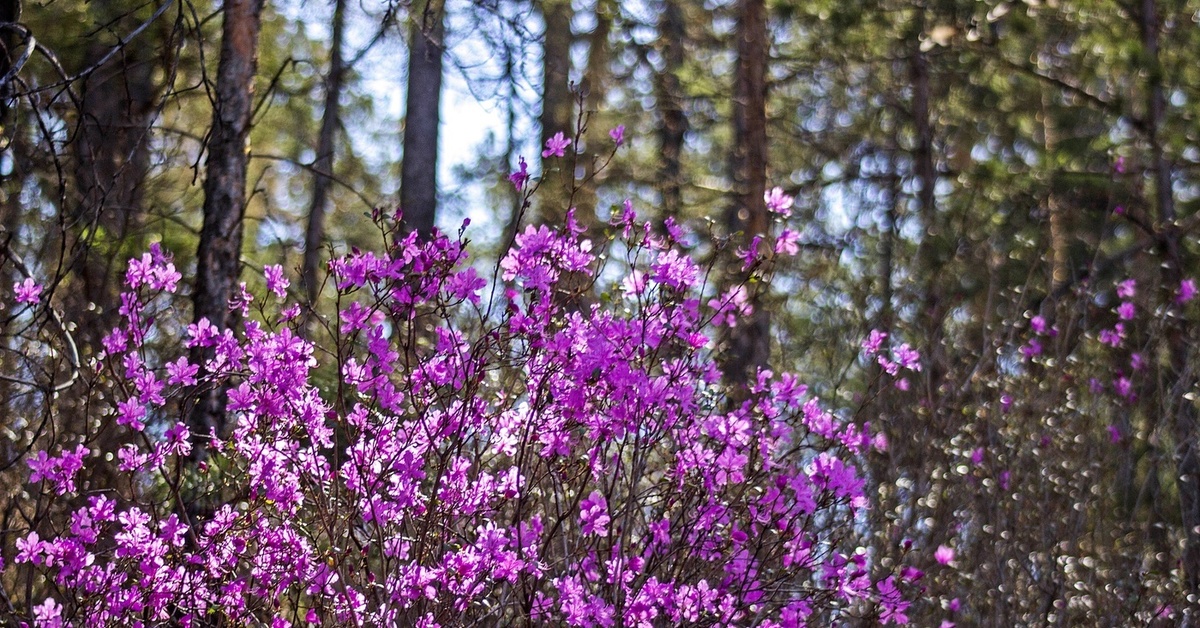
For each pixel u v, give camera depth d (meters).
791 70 13.12
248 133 6.30
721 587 4.46
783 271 10.55
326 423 4.86
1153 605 6.72
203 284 6.00
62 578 4.21
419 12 7.25
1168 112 11.97
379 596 4.21
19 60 4.95
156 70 8.70
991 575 6.67
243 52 6.32
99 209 5.64
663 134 14.45
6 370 6.18
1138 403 8.18
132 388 5.01
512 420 4.36
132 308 4.46
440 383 4.21
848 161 13.43
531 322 4.25
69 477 4.32
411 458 4.11
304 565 4.22
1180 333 8.44
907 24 12.04
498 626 4.25
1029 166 12.05
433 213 12.72
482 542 4.06
